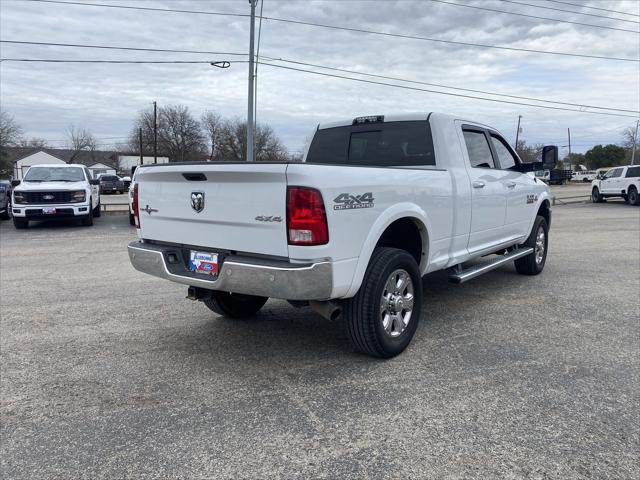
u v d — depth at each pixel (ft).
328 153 18.40
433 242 14.38
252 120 67.72
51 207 44.78
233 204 11.38
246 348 14.03
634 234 40.16
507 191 19.17
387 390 11.32
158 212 13.23
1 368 12.73
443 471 8.36
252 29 65.67
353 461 8.67
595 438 9.29
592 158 291.17
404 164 16.29
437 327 15.75
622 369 12.42
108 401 10.93
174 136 260.01
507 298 19.31
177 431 9.68
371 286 12.09
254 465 8.58
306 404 10.71
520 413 10.24
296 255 10.60
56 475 8.34
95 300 19.38
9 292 20.77
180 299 19.47
